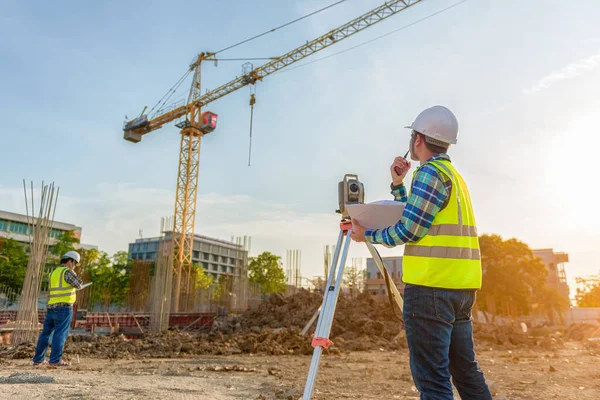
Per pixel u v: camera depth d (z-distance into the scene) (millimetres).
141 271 27391
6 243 39750
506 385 5449
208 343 10883
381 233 1880
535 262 34375
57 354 5777
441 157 1935
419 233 1756
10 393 3439
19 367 5551
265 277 59844
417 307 1770
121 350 9195
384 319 17172
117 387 3971
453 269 1769
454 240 1800
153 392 3799
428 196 1757
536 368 7625
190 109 47281
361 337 14133
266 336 11992
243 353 9734
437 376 1729
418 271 1785
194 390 4055
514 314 33844
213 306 24547
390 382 5449
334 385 5117
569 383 5633
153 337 13141
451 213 1820
